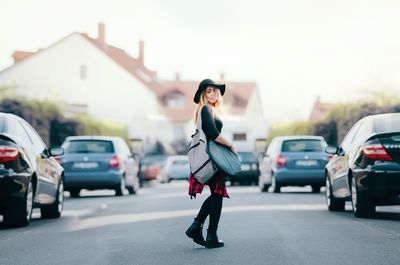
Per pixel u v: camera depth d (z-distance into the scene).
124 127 51.09
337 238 9.48
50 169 13.13
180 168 42.78
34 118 33.81
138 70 86.75
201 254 8.11
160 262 7.55
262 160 24.64
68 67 75.94
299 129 42.59
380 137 12.04
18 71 74.69
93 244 9.19
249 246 8.73
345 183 13.40
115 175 21.61
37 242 9.46
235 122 55.94
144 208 16.02
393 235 9.82
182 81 90.69
